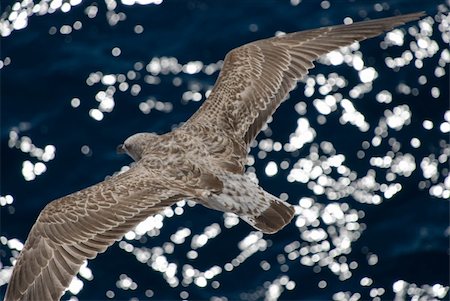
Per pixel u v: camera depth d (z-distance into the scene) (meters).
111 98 21.11
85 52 22.11
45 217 9.24
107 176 19.73
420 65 21.53
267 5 23.23
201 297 17.80
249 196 9.66
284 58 11.11
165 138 10.09
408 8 22.77
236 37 22.44
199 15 23.00
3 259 18.33
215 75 21.62
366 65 21.48
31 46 22.28
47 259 9.08
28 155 20.06
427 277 18.12
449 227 18.86
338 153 19.94
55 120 20.75
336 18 22.73
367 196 19.31
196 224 18.78
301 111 20.64
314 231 18.75
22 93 21.34
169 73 21.62
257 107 10.69
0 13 23.08
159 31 22.67
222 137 10.19
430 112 20.78
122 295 17.89
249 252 18.45
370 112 20.69
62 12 22.98
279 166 19.73
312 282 18.03
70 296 17.84
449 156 20.06
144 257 18.34
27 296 8.97
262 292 17.84
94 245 9.05
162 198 9.35
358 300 17.80
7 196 19.39
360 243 18.56
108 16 22.97
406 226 18.89
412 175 19.69
